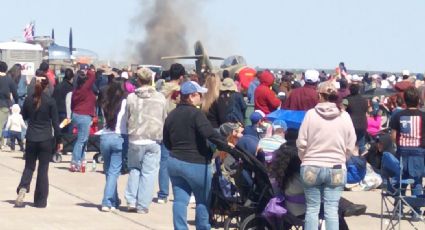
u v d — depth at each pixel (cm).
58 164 3941
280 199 2078
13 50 8012
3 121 4444
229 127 2450
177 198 2031
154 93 2616
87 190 3144
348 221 2692
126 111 2639
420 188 2544
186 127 1988
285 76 4953
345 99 3494
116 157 2695
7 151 4488
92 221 2506
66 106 4009
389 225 2420
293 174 2034
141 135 2609
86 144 3741
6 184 3247
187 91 1995
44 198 2719
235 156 2102
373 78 7762
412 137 2517
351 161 2673
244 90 5144
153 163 2647
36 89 2612
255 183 2142
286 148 2056
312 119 1941
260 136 2481
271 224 2103
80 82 3606
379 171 3291
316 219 1969
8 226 2386
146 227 2434
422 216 2748
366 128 3494
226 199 2202
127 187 2686
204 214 2028
